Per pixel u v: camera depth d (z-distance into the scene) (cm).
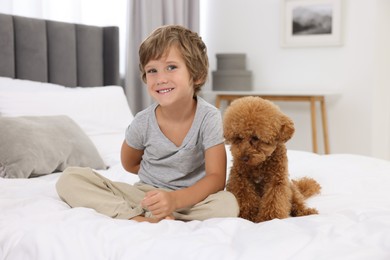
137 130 130
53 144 178
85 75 274
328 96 343
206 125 123
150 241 85
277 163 113
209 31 383
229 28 375
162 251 82
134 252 82
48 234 90
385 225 88
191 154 125
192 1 344
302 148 354
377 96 331
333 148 345
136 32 304
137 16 304
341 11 332
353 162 183
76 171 117
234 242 85
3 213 108
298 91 339
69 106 223
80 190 114
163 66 120
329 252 77
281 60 358
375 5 322
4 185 141
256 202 115
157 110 130
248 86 351
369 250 78
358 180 155
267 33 361
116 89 259
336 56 339
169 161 126
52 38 254
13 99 206
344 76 337
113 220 99
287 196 114
